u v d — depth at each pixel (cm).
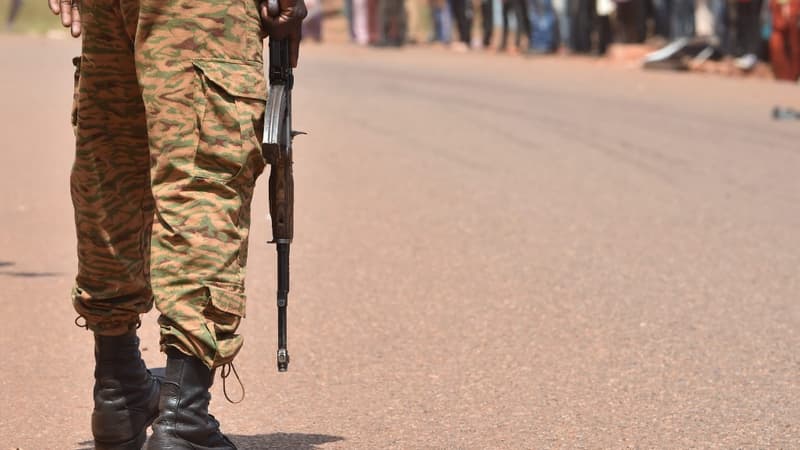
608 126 4272
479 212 2745
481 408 1441
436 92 5484
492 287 2062
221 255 988
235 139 988
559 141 3897
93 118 1093
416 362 1630
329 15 11488
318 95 5312
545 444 1316
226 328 1000
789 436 1353
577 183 3138
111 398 1152
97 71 1073
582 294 2017
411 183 3120
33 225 2573
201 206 988
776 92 5562
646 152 3666
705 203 2869
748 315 1894
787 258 2306
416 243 2416
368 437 1329
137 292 1145
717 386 1536
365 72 6625
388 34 9294
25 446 1295
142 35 990
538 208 2797
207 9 982
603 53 7694
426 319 1853
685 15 7125
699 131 4147
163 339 1005
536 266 2223
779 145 3831
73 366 1606
